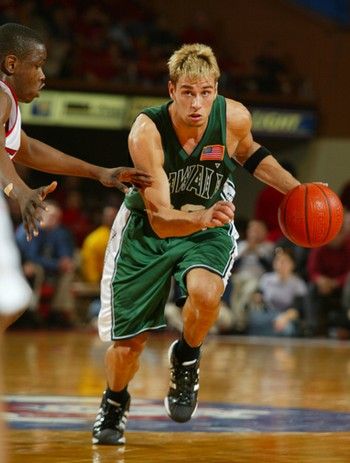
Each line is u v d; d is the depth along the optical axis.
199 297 12.36
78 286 40.69
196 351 13.12
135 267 12.98
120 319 12.98
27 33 11.83
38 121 49.50
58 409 16.23
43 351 30.02
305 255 38.97
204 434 13.73
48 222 39.31
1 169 10.00
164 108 12.91
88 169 12.61
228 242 13.10
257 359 28.75
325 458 11.71
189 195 13.14
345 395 19.30
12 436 13.28
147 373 23.56
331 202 12.77
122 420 12.92
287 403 17.73
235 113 13.07
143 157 12.69
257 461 11.47
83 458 11.60
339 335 37.72
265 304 38.41
